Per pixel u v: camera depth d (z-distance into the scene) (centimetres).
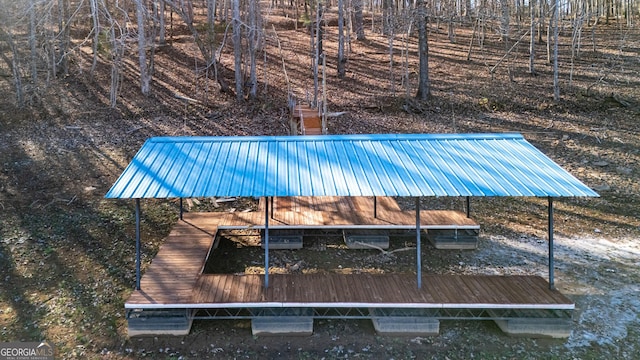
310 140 691
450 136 702
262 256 769
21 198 921
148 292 541
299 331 534
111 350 505
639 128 1314
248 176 550
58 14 1720
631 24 2886
